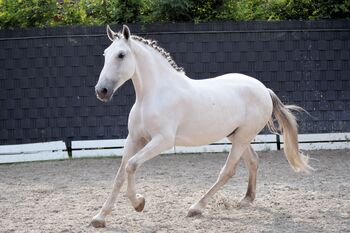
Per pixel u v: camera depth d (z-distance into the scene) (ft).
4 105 42.22
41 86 42.29
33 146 41.81
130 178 21.57
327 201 25.99
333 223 22.00
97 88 20.92
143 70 22.08
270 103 25.57
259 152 42.39
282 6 45.57
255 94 24.89
